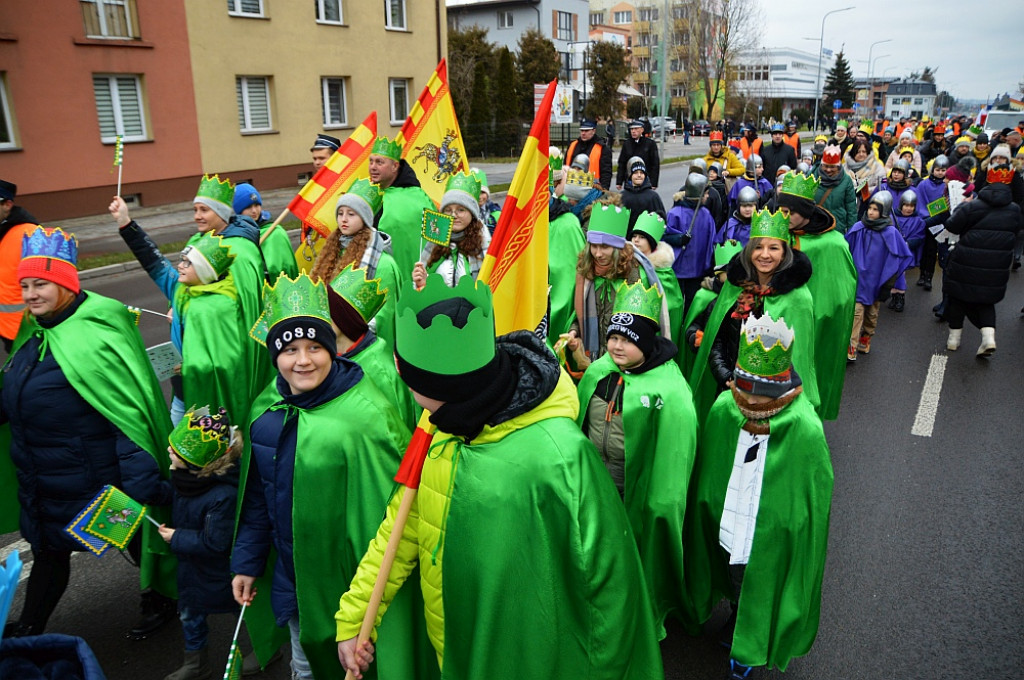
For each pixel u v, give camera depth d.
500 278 3.13
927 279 12.06
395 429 2.98
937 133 18.84
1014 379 7.96
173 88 19.22
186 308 4.89
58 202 17.16
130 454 3.54
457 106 38.97
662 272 5.71
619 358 3.54
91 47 17.27
